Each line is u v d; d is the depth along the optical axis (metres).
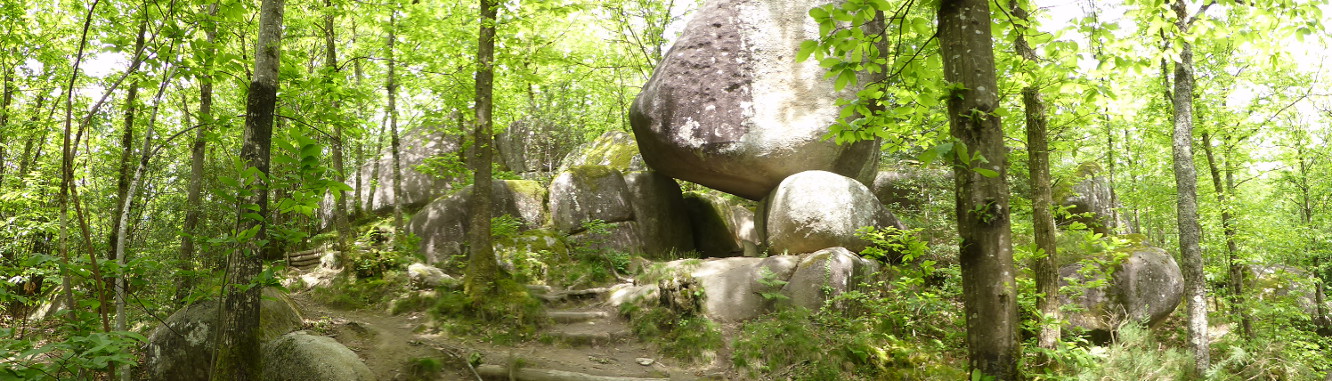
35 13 8.86
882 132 3.76
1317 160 12.66
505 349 6.89
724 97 10.20
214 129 5.54
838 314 7.41
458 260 10.19
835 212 8.84
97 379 5.94
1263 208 11.71
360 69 11.21
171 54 5.02
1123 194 14.27
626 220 11.28
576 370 6.41
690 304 7.74
